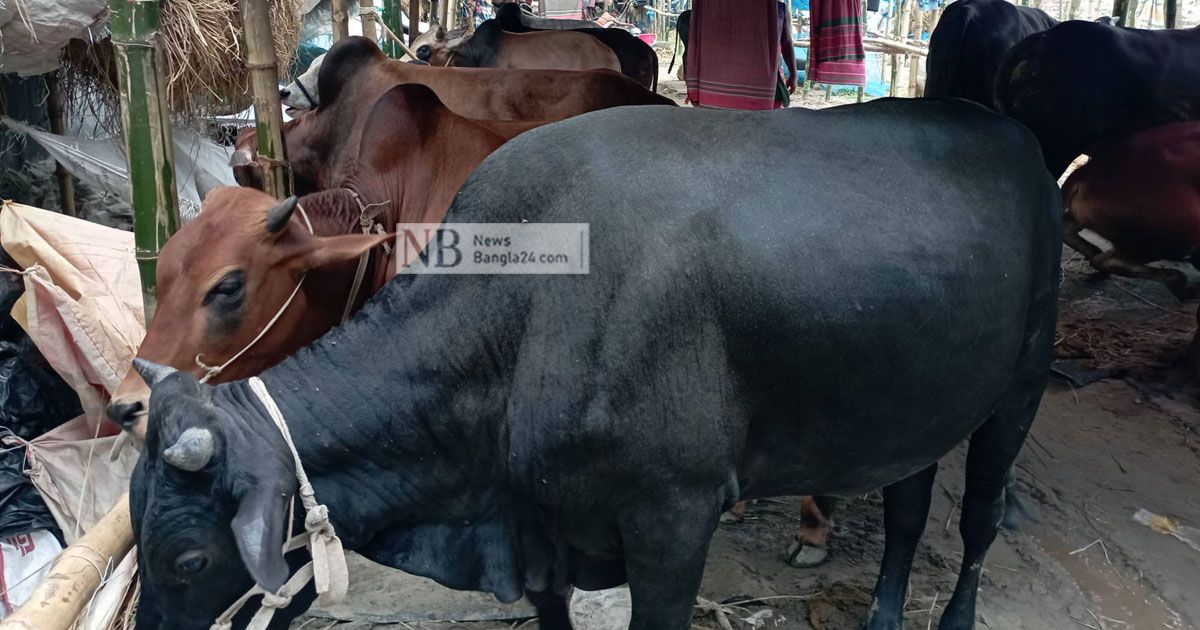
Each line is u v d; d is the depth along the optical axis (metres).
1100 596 3.42
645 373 1.99
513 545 2.23
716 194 2.14
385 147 3.08
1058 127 4.68
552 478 2.04
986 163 2.55
